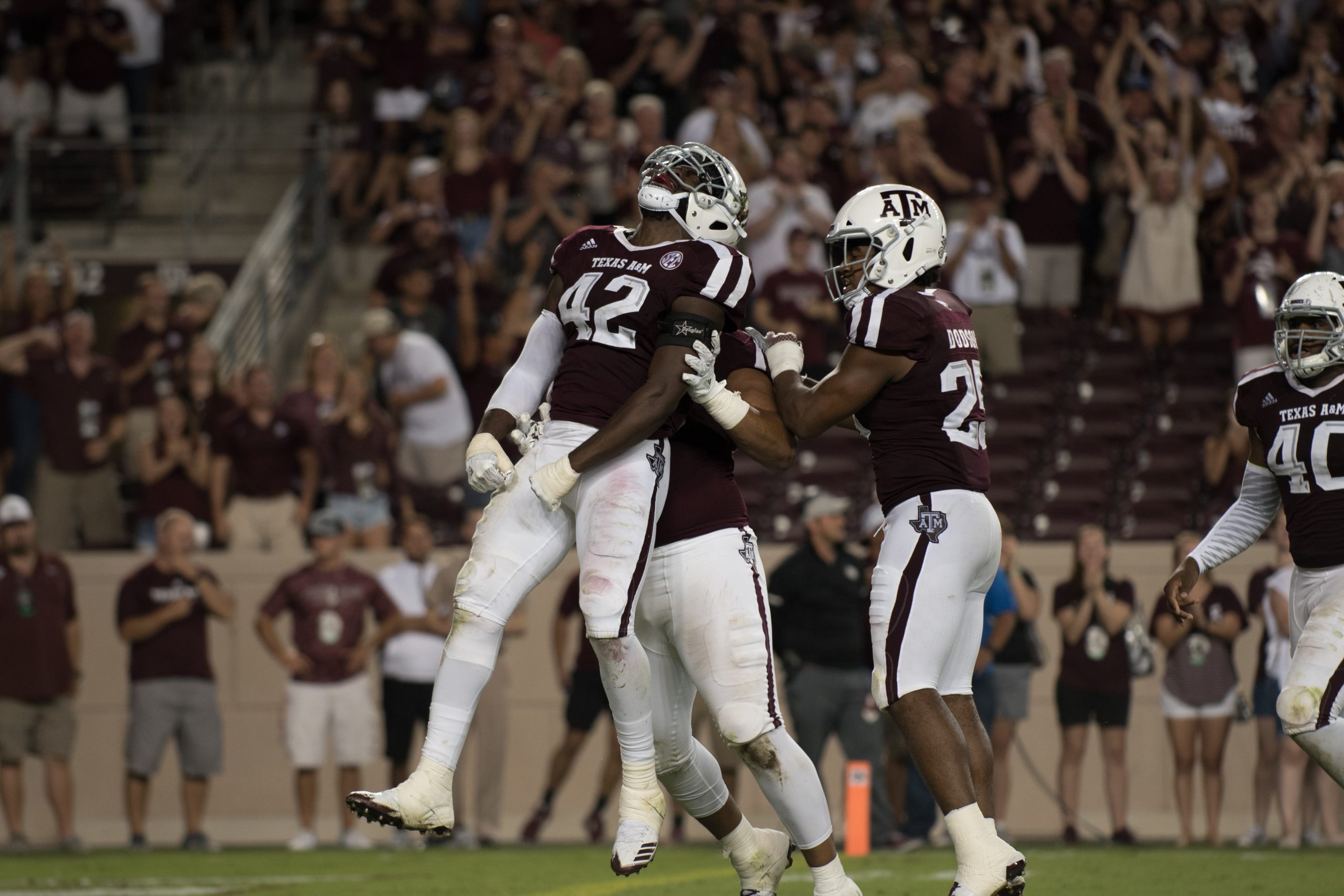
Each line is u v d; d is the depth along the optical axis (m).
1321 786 36.25
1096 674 36.59
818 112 50.00
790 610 34.50
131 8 54.88
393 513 42.22
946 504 17.06
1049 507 46.03
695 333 16.48
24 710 36.88
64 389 42.59
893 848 34.28
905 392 17.20
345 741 37.03
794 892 24.34
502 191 47.84
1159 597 41.31
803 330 44.66
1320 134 53.94
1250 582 37.28
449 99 52.62
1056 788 41.09
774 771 16.58
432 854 34.34
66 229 53.69
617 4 55.12
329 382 42.75
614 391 16.77
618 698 16.39
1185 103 49.44
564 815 41.19
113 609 41.56
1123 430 47.50
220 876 29.33
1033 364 48.12
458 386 43.28
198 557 41.06
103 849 37.47
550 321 17.70
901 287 17.61
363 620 37.31
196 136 56.81
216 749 37.09
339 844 38.44
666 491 16.83
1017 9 54.69
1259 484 19.94
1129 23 53.03
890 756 35.00
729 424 16.72
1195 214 49.12
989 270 46.06
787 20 56.34
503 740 37.59
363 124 53.78
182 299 50.91
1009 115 52.06
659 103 49.72
